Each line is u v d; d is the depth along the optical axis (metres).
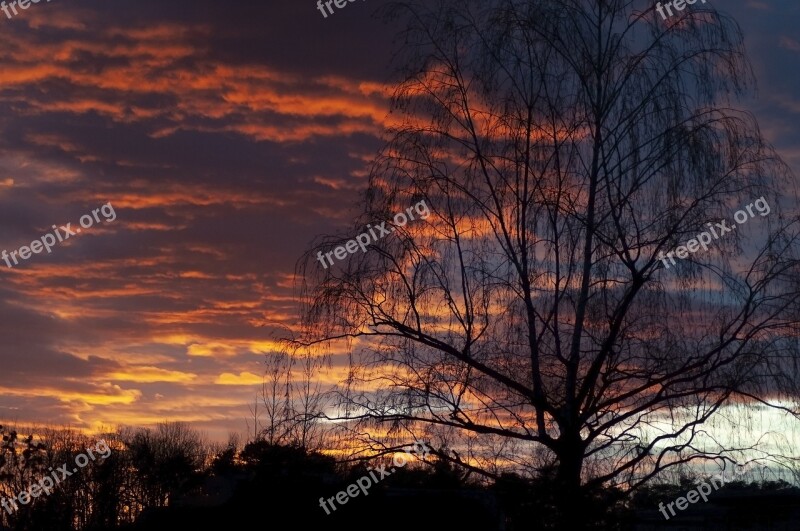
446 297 13.64
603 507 12.95
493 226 13.95
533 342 13.76
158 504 26.23
